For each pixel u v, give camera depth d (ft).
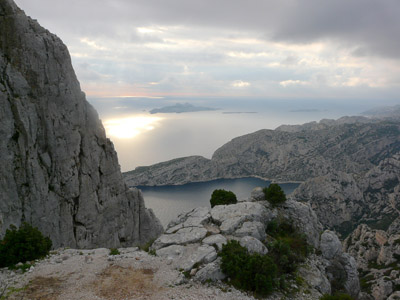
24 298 52.47
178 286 58.49
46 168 123.95
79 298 53.01
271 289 61.05
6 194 109.70
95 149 147.43
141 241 183.52
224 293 57.88
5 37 111.86
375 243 327.67
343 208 564.30
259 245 75.10
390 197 544.21
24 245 67.87
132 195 175.32
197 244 77.56
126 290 56.24
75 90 135.54
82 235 139.44
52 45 124.77
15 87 113.39
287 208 110.01
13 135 113.50
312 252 96.58
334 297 64.59
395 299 193.36
